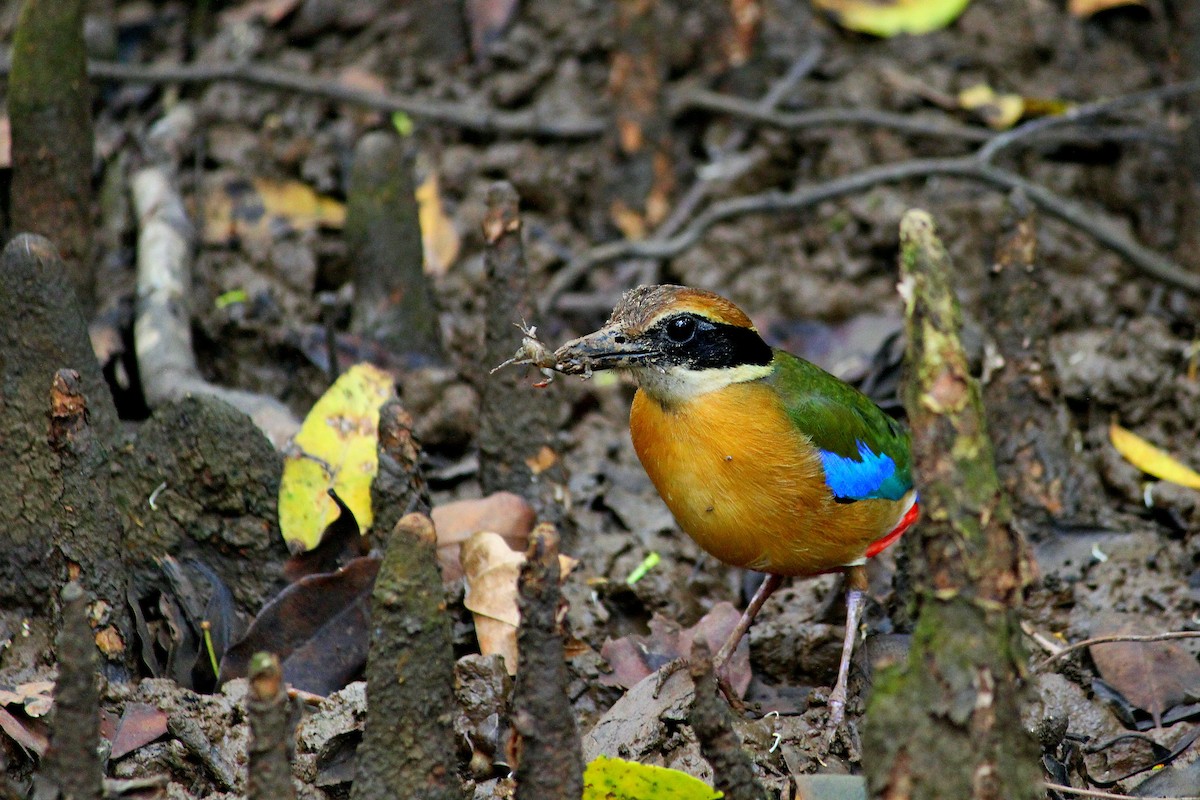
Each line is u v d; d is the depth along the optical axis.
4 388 8.69
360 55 17.36
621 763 7.18
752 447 8.91
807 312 14.69
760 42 16.61
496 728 8.33
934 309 5.68
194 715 8.38
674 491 9.24
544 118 16.34
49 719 8.01
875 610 10.38
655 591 10.60
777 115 15.80
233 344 12.80
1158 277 14.05
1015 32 17.48
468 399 12.43
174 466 9.41
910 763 5.77
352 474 9.35
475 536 9.57
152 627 9.48
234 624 9.42
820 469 8.96
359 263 12.88
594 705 9.46
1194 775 8.32
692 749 8.60
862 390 13.37
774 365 9.34
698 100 16.08
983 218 14.94
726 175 15.81
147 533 9.52
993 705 5.73
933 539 5.75
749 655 9.83
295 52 17.39
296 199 15.25
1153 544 10.85
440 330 13.46
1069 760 8.56
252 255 14.22
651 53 14.94
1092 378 12.87
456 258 14.82
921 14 17.44
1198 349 13.20
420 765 6.79
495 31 17.06
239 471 9.34
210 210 14.84
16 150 11.73
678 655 9.75
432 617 6.66
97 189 14.42
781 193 16.08
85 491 8.57
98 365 9.35
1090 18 17.59
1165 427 12.74
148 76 15.55
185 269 13.03
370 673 6.75
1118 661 9.50
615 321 9.06
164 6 17.97
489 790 8.11
